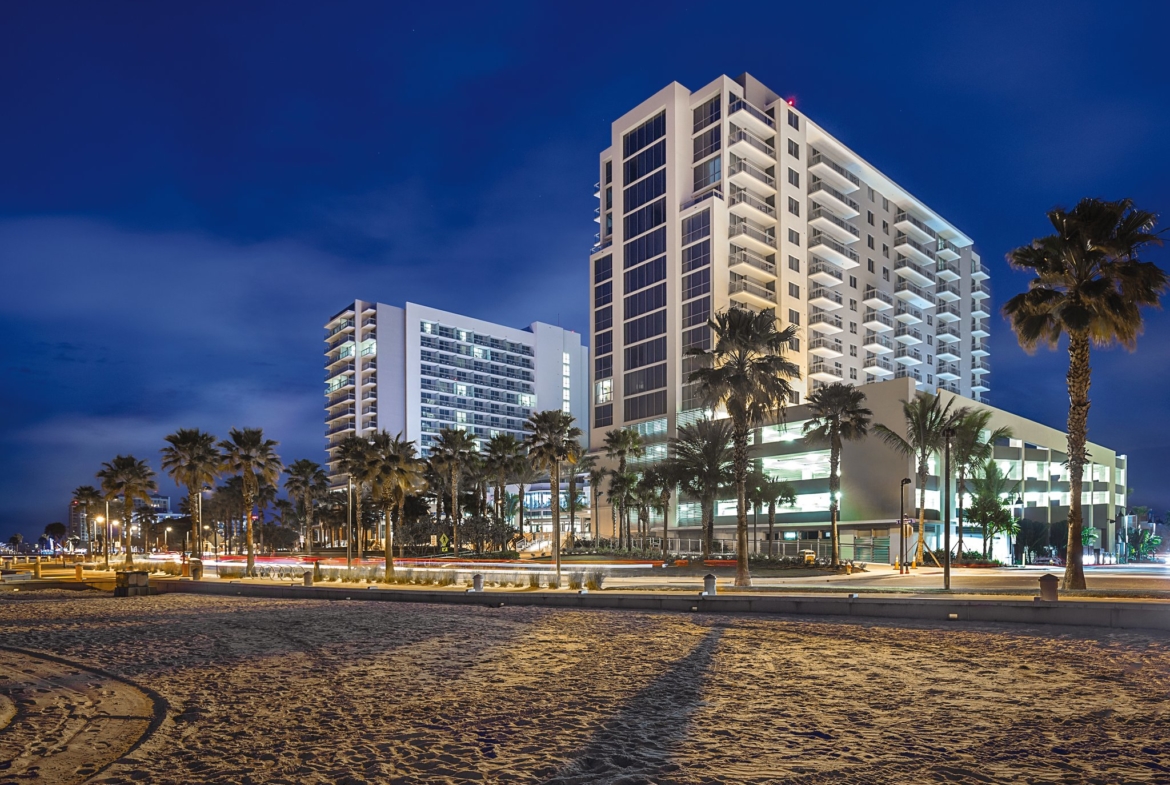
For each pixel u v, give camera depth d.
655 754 6.70
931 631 15.29
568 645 14.19
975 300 122.50
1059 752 6.71
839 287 96.25
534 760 6.53
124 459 77.81
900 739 7.17
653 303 90.50
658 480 63.91
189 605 25.53
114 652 13.69
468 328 158.25
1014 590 26.17
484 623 18.44
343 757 6.65
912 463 62.88
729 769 6.24
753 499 58.81
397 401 145.38
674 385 86.25
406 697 9.34
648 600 21.78
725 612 20.31
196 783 5.92
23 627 18.27
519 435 163.88
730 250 86.38
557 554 53.16
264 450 51.88
